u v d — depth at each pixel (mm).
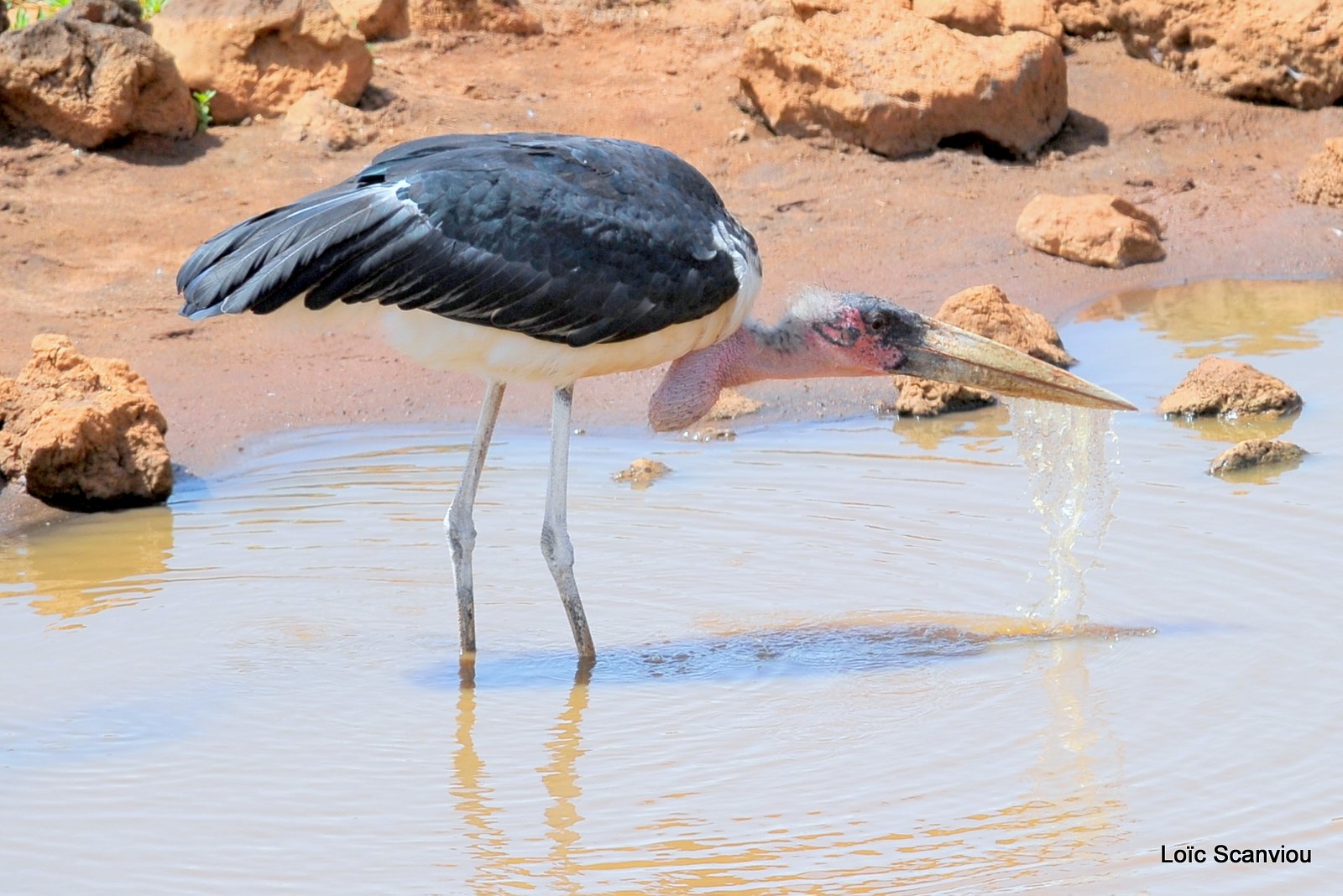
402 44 22875
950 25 21953
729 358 10797
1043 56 21094
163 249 17812
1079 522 12086
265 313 9406
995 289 16188
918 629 10734
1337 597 10844
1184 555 11625
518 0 24312
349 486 13727
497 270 9578
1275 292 18312
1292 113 22156
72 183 18734
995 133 21078
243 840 8188
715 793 8656
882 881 7707
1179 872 7699
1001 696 9711
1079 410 11328
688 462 14211
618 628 10922
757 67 21078
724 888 7660
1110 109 22188
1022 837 8062
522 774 8898
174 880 7797
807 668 10211
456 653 10617
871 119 20734
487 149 9930
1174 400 14914
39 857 8008
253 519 13031
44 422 13312
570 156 9938
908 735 9266
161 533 12820
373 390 15805
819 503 13023
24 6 21891
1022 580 11391
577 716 9625
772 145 21078
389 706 9789
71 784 8766
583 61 23234
